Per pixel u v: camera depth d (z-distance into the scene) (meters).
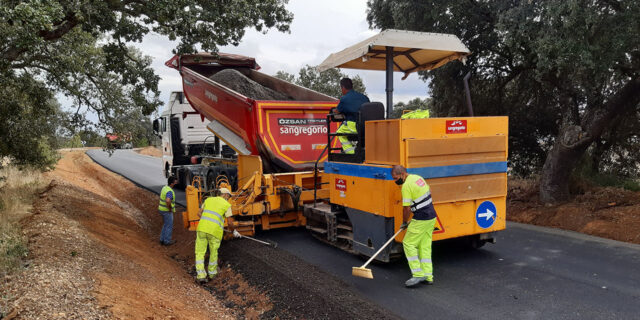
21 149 11.73
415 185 5.18
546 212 9.30
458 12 10.57
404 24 11.27
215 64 12.10
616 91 9.34
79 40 10.91
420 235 5.32
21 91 10.75
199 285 6.28
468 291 5.18
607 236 7.71
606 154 11.47
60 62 10.39
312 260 6.67
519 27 8.66
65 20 8.04
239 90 9.87
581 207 8.93
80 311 3.77
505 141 6.09
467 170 5.79
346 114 6.96
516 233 8.20
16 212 8.23
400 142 5.34
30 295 3.97
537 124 11.98
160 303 4.71
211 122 10.73
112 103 11.83
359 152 6.38
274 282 5.70
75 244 6.14
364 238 6.14
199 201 8.66
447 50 6.36
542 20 8.51
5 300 3.89
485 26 10.95
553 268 5.97
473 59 11.69
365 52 6.07
